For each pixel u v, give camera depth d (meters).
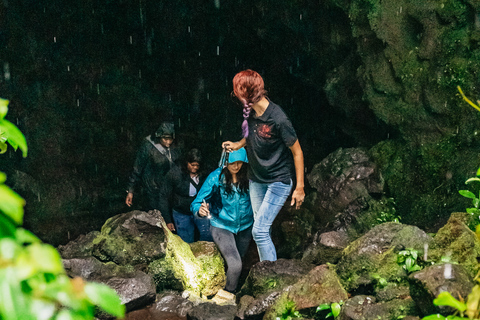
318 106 9.29
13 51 11.05
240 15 10.02
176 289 4.55
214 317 3.74
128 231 4.65
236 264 4.97
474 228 3.71
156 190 6.32
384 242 3.63
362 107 7.29
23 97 11.20
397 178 6.30
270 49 9.84
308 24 7.65
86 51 11.96
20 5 10.99
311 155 9.63
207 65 11.91
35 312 0.77
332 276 3.55
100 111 12.09
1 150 1.30
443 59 5.43
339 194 6.74
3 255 0.79
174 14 11.63
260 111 4.32
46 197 10.12
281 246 7.48
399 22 5.80
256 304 3.61
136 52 12.34
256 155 4.51
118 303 0.83
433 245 3.54
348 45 7.12
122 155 12.02
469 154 5.27
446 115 5.53
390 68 6.18
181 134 12.31
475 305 1.71
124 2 11.81
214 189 5.11
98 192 11.19
